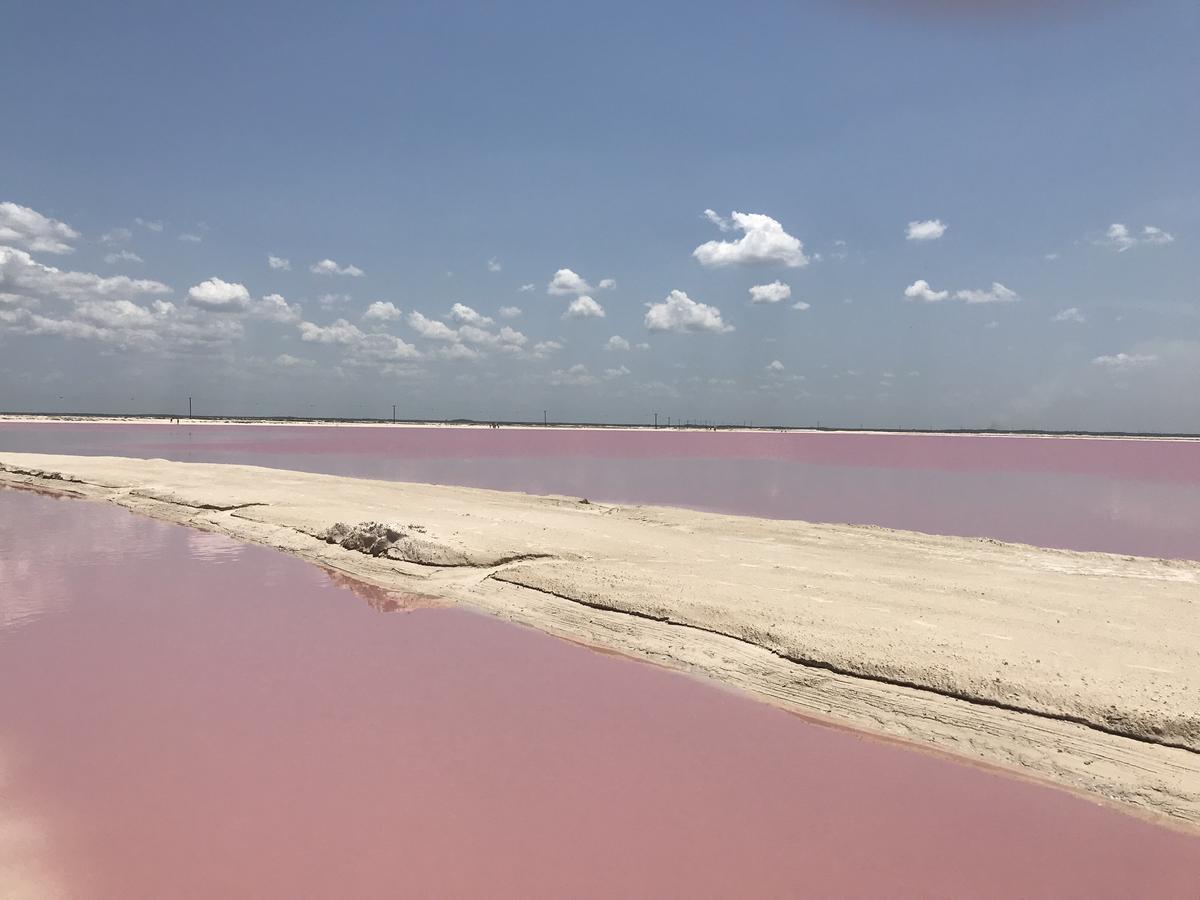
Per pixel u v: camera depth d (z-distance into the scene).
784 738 7.26
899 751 6.96
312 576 13.79
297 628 10.66
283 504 20.47
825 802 6.11
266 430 117.94
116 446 57.66
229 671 8.96
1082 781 6.28
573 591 11.48
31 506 22.98
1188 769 6.23
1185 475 43.31
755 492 29.11
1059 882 5.06
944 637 8.79
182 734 7.26
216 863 5.21
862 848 5.48
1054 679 7.49
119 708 7.86
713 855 5.41
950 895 4.95
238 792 6.20
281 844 5.46
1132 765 6.36
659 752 6.97
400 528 15.02
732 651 9.14
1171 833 5.64
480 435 107.12
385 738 7.21
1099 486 34.41
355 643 10.02
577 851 5.41
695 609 10.16
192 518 19.94
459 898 4.86
